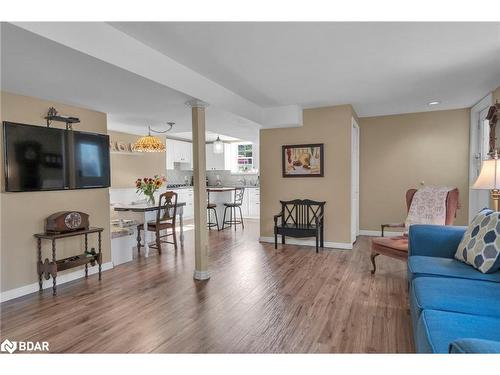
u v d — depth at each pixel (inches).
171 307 111.0
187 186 343.6
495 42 103.3
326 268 154.9
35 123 130.7
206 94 139.7
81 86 121.0
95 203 154.8
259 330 93.5
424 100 184.4
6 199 119.4
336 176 196.7
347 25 90.7
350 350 81.7
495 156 111.3
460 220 209.6
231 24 89.4
